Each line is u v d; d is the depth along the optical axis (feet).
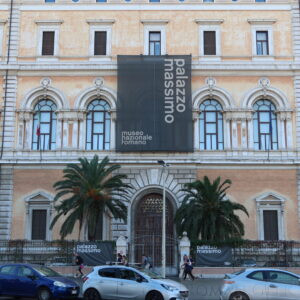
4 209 151.23
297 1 163.02
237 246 127.65
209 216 131.23
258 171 153.89
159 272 141.18
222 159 153.79
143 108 156.35
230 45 161.68
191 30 162.40
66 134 156.35
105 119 159.53
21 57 161.27
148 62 158.92
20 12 163.63
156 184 151.74
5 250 139.33
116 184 136.15
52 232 149.79
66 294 81.82
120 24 162.50
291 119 157.69
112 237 147.84
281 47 161.68
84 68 159.74
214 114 159.74
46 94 159.53
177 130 154.92
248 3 163.43
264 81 159.63
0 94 159.63
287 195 152.56
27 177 153.58
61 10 163.63
